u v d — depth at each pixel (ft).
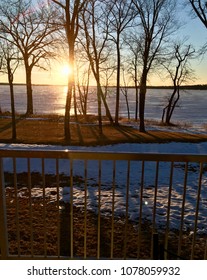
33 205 18.30
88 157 8.09
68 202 19.24
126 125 76.18
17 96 320.09
